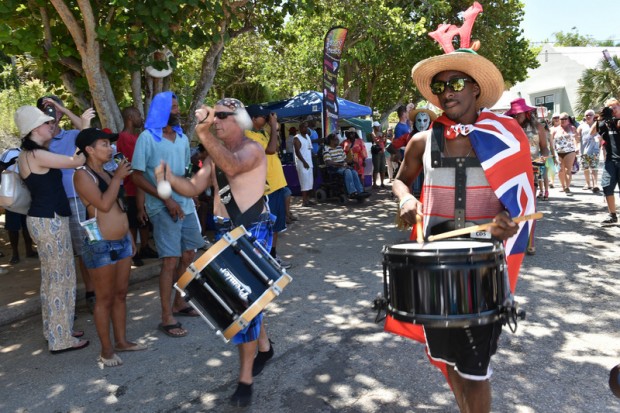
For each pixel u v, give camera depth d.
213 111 3.04
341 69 23.69
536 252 6.95
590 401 3.29
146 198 4.68
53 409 3.54
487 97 2.72
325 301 5.36
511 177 2.54
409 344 4.23
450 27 2.96
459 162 2.62
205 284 2.99
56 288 4.39
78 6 7.82
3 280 6.50
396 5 20.12
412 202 2.66
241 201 3.37
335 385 3.64
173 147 4.74
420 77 2.78
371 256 7.12
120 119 8.05
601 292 5.29
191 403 3.52
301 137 11.66
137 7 7.15
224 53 22.61
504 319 2.29
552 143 11.02
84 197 3.91
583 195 11.88
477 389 2.51
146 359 4.22
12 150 5.38
